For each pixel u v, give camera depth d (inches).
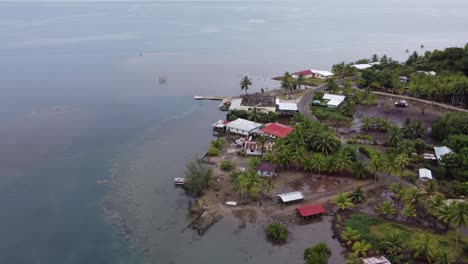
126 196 4005.9
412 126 5187.0
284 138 4768.7
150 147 5211.6
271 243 3280.0
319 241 3294.8
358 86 7815.0
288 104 6422.2
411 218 3528.5
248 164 4439.0
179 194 4042.8
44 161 4771.2
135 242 3302.2
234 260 3080.7
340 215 3604.8
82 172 4510.3
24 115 6397.6
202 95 7687.0
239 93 7859.3
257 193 3909.9
